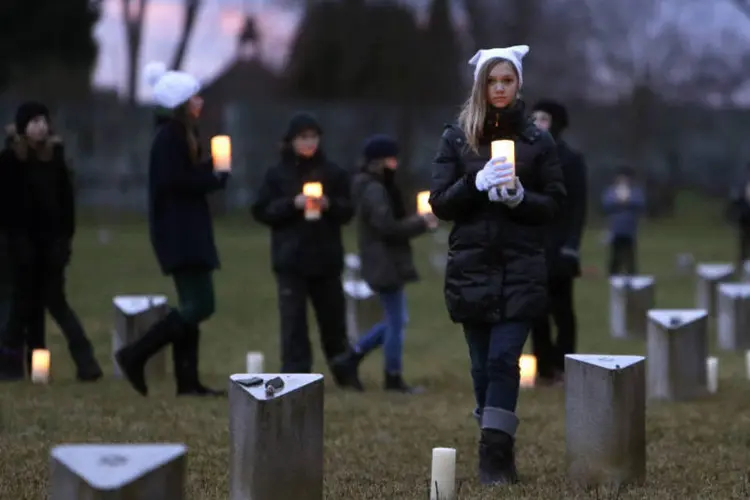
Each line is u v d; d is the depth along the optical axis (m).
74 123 55.75
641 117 64.44
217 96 73.94
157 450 6.19
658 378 13.91
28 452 10.23
